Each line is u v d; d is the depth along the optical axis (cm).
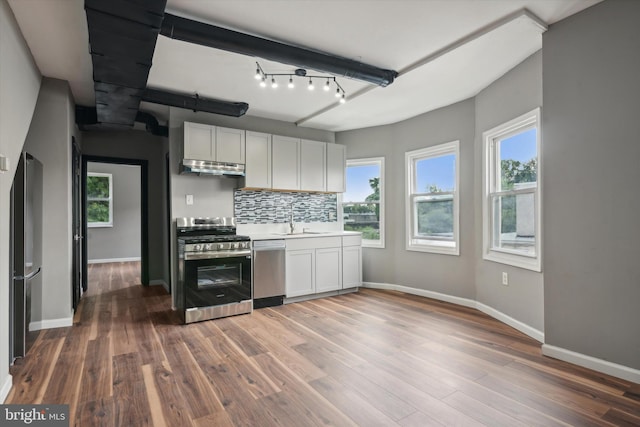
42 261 326
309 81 340
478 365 246
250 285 383
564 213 252
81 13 223
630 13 218
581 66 241
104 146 516
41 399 203
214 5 221
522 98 306
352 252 477
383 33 258
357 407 194
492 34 258
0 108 203
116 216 795
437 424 178
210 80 339
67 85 338
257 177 430
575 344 246
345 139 531
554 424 177
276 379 227
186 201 419
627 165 220
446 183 438
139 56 235
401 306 405
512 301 329
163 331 323
